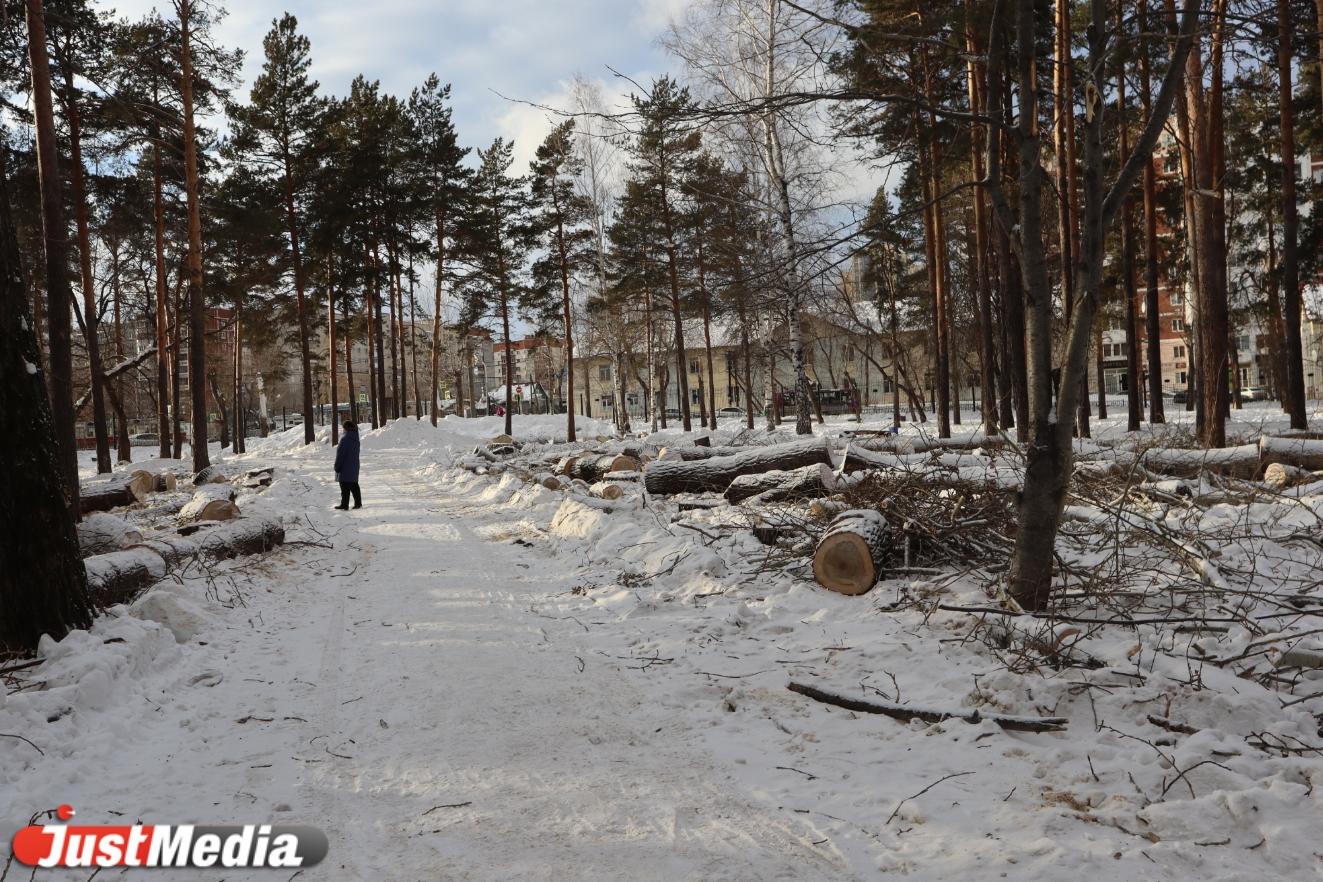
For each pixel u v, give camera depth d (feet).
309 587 28.76
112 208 81.20
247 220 104.12
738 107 18.26
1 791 12.44
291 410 296.10
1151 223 79.10
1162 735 13.07
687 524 33.32
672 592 25.54
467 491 61.93
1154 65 42.93
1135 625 17.66
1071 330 18.62
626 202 120.67
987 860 10.07
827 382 224.53
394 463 96.12
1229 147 92.53
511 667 18.86
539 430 143.64
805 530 27.84
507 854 10.71
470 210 136.26
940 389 73.20
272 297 132.67
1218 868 9.61
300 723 15.66
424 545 37.52
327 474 81.76
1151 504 30.12
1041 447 18.97
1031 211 18.98
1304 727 12.78
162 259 85.97
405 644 21.12
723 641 20.33
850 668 17.44
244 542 32.81
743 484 39.50
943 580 22.20
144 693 16.96
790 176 68.85
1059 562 20.48
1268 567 21.26
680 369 122.21
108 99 54.80
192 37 68.95
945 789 12.04
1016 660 16.28
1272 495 30.53
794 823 11.35
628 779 12.91
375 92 132.57
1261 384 188.14
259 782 13.03
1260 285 98.68
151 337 116.06
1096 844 10.25
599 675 18.19
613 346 144.87
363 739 14.80
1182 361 229.25
